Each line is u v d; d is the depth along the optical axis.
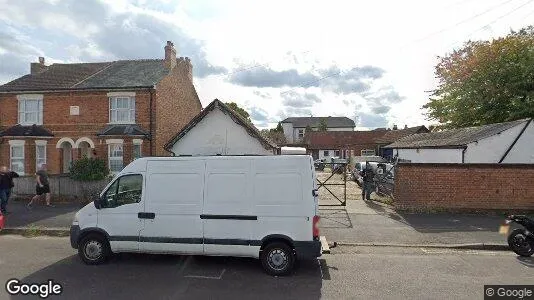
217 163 7.14
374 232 10.02
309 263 7.50
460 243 8.98
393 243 9.04
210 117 17.19
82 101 19.75
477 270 7.05
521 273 6.87
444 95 29.17
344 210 13.12
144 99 19.34
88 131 19.66
